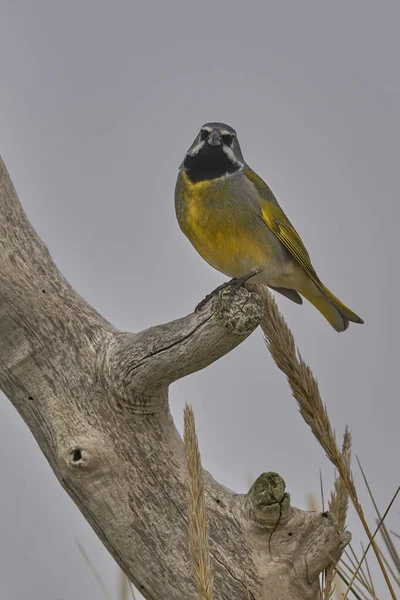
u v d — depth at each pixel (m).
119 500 7.14
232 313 6.72
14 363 7.53
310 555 6.98
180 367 7.05
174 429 7.63
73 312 7.70
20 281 7.68
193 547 5.18
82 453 7.10
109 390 7.32
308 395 6.73
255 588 6.89
